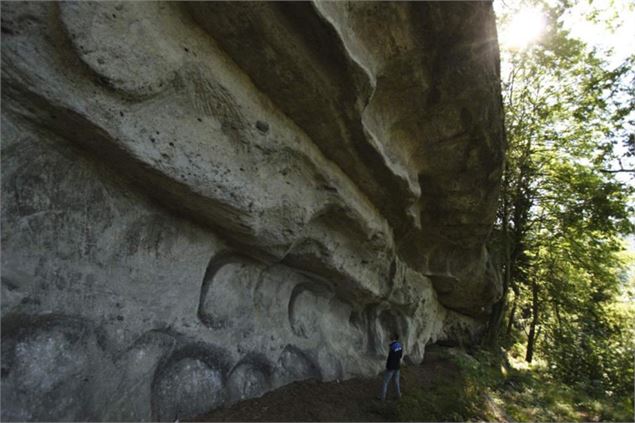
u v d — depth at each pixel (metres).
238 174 3.96
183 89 3.42
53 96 2.73
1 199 2.71
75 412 2.97
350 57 3.96
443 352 11.05
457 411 6.47
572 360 13.88
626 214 13.95
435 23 4.79
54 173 3.03
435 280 10.42
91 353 3.16
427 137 6.50
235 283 4.84
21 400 2.67
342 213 5.65
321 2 3.62
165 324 3.85
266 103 4.18
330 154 5.19
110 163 3.33
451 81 5.60
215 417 4.06
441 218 8.72
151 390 3.62
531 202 15.79
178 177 3.48
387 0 4.29
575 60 14.16
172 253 3.96
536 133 15.05
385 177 5.97
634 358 13.02
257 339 5.07
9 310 2.71
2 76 2.60
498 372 11.18
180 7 3.25
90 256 3.24
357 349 7.48
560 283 16.80
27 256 2.83
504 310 14.86
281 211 4.56
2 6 2.49
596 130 14.77
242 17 3.39
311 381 5.79
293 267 5.89
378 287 7.54
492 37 5.33
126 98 3.03
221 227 4.31
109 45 2.81
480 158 7.21
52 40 2.67
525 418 7.77
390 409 5.78
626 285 19.16
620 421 8.82
